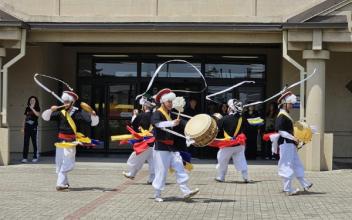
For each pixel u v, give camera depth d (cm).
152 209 1018
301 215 972
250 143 1961
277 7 1753
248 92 2067
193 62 2083
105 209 1015
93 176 1494
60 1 1798
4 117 1702
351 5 1592
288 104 1212
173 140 1098
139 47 2091
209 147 1972
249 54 2062
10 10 1762
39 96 1958
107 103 2116
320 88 1627
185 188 1097
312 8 1628
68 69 2128
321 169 1636
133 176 1334
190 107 2038
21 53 1705
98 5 1792
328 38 1602
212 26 1675
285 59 1748
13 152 1973
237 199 1139
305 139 1209
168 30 1694
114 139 1314
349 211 1009
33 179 1409
